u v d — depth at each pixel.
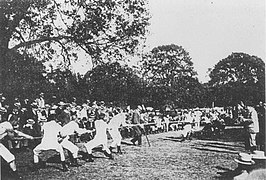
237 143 21.28
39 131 16.09
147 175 12.43
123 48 24.31
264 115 18.16
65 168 12.86
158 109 31.83
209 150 18.33
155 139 23.42
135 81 29.19
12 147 14.84
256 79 37.25
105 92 25.69
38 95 22.16
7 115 15.34
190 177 12.20
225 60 37.31
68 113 16.19
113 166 13.93
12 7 21.97
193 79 37.34
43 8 23.19
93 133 19.81
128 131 24.28
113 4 23.95
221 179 11.89
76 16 23.62
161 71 36.09
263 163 11.84
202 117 30.20
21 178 11.70
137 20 24.55
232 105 36.22
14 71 22.30
